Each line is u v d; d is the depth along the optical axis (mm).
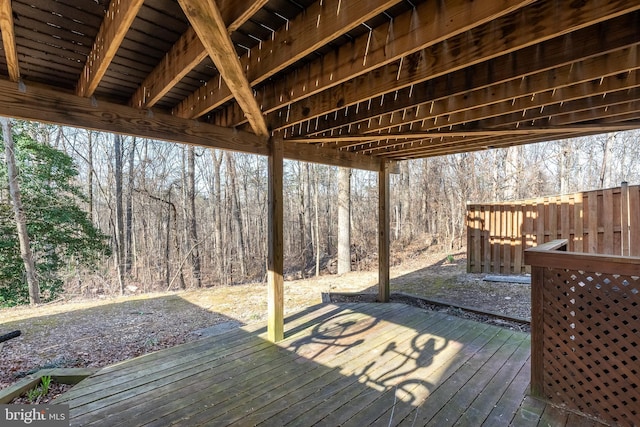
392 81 1967
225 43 1380
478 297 4891
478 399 2289
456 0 1297
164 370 2725
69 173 7676
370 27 1616
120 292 10055
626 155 14453
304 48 1511
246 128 3146
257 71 1822
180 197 13211
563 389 2225
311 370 2721
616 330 2059
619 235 5172
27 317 4582
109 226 12148
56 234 7441
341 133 3199
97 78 1826
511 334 3484
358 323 3848
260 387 2459
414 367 2760
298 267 13859
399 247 12938
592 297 2139
